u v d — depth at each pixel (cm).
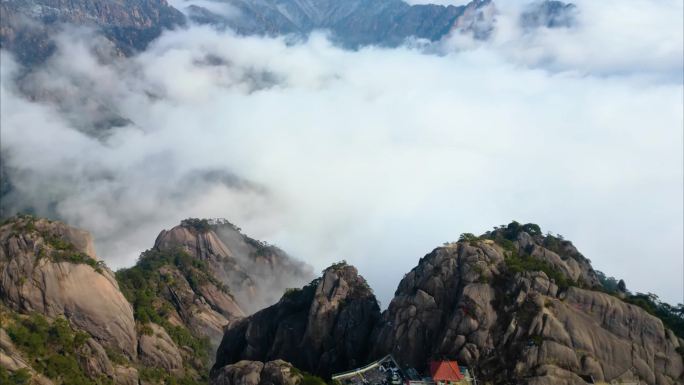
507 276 12350
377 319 13488
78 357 12331
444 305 12331
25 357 11500
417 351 12075
